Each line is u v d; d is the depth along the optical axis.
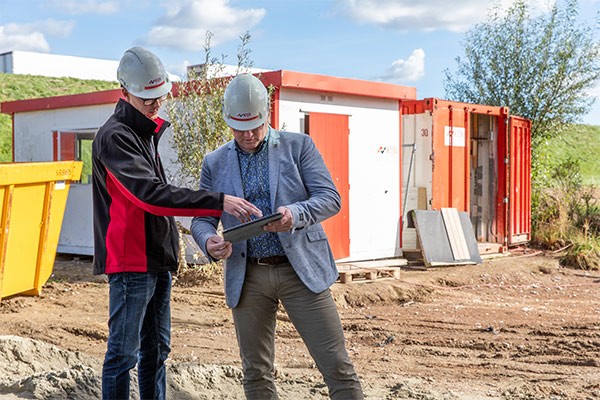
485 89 21.14
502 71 20.75
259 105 4.07
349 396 4.20
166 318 4.47
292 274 4.15
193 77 12.01
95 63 48.53
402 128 14.91
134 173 3.95
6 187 9.41
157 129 4.26
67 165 10.53
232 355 7.91
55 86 42.34
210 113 11.69
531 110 20.33
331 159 12.98
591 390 6.65
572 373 7.44
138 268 4.04
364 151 13.64
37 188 10.04
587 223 17.70
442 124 14.77
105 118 14.16
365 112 13.65
